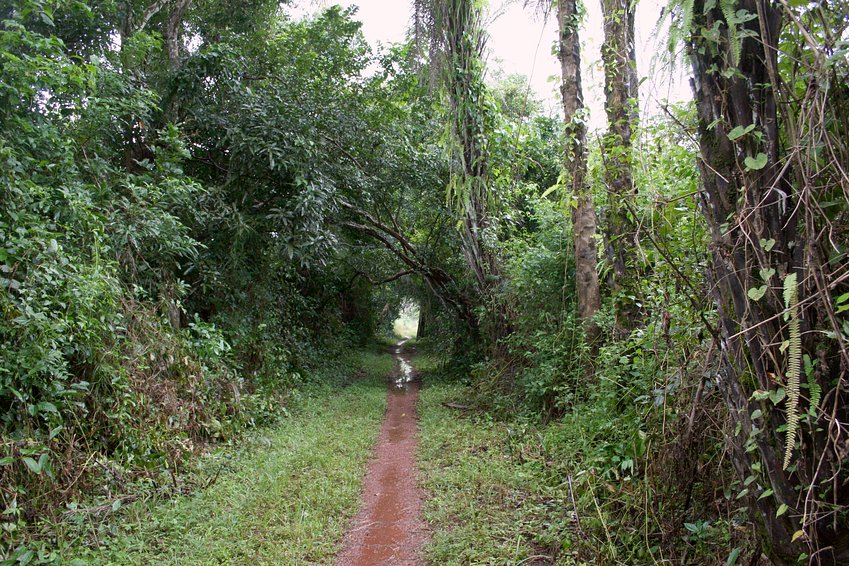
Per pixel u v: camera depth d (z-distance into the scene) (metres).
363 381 13.59
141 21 9.09
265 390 8.93
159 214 6.71
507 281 9.54
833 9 1.95
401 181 12.26
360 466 6.57
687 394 3.50
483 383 9.55
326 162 10.25
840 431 1.78
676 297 3.65
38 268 4.67
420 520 4.95
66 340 4.85
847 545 1.92
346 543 4.55
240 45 10.64
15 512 3.84
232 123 8.69
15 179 4.77
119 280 6.16
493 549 4.00
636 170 5.76
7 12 5.41
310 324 14.67
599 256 6.70
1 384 4.20
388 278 16.91
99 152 7.02
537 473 5.41
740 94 2.03
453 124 10.06
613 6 6.48
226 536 4.41
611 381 5.04
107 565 3.82
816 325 1.93
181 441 5.98
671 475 3.59
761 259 1.96
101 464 4.84
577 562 3.66
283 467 6.14
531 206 10.41
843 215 1.93
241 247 8.94
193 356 7.11
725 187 2.11
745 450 2.21
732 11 1.96
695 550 3.32
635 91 6.56
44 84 5.27
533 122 12.64
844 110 1.93
